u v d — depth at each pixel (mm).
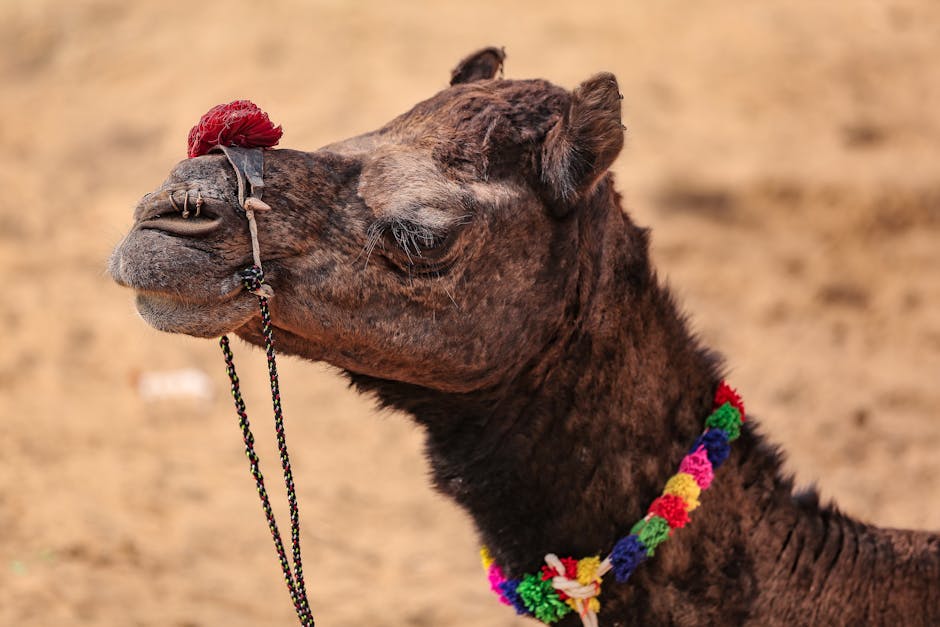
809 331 45656
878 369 42750
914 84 63688
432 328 14938
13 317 46719
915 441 37438
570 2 71875
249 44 69562
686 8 70500
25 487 32938
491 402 15750
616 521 15664
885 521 32375
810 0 71625
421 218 14594
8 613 25672
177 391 40469
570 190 15320
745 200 53125
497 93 16031
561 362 15711
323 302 14328
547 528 15766
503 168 15352
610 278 15984
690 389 16328
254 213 13828
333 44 68250
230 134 14164
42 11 76688
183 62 70000
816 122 59875
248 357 44406
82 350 44375
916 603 16844
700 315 46312
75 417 38688
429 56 66312
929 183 52594
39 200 58875
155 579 28641
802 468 35688
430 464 16328
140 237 13312
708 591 15727
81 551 29359
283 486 35094
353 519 33500
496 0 72312
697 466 15523
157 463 35688
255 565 30250
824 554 16672
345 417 40312
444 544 32375
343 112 62094
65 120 67375
